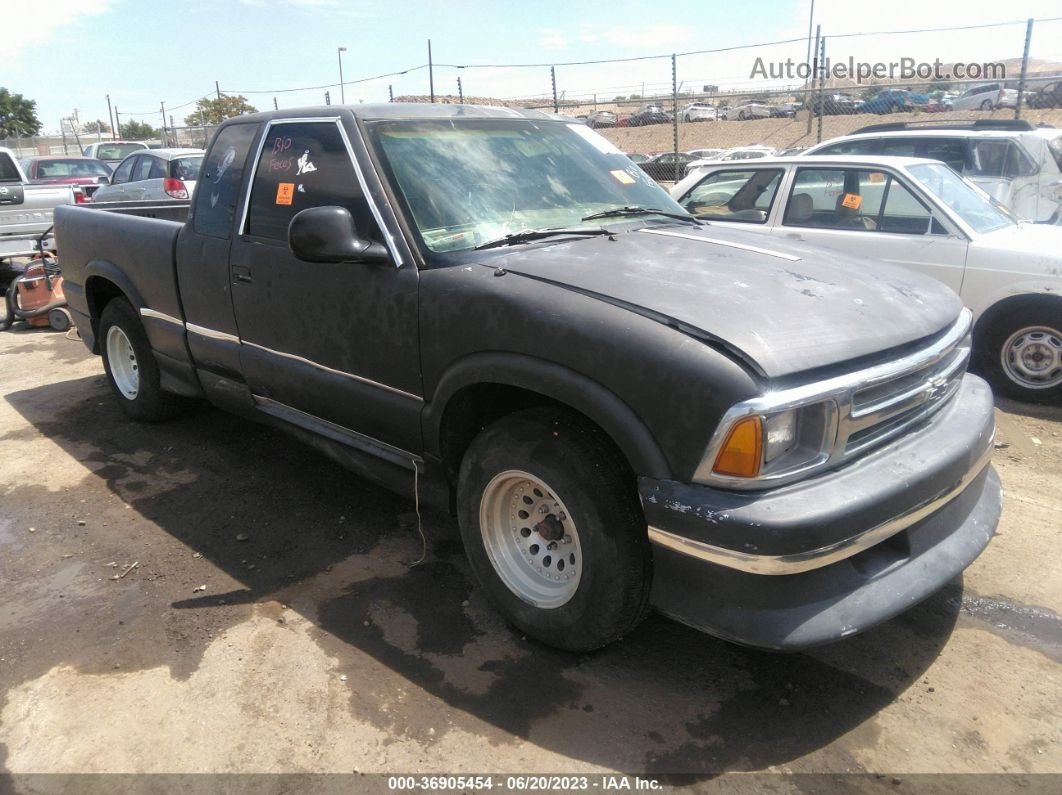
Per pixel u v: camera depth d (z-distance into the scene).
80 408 5.62
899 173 5.96
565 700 2.66
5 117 63.88
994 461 4.58
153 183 12.73
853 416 2.40
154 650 2.94
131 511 4.04
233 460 4.65
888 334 2.57
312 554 3.60
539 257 2.93
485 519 2.95
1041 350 5.49
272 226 3.62
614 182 3.80
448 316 2.84
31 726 2.58
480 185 3.33
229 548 3.67
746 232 3.68
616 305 2.52
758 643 2.29
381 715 2.60
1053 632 3.01
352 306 3.21
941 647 2.93
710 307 2.50
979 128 9.34
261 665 2.84
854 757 2.42
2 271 11.47
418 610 3.17
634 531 2.49
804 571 2.27
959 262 5.63
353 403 3.36
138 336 4.86
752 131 27.59
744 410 2.21
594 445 2.53
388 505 4.07
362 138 3.28
